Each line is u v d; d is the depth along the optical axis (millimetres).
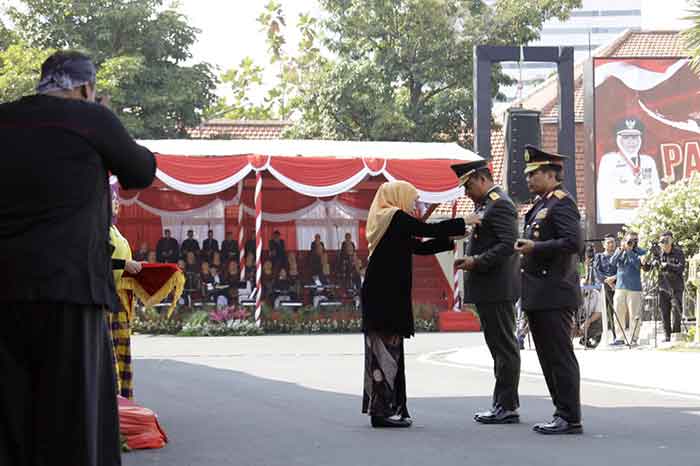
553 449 8047
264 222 34188
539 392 12250
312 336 25422
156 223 33594
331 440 8516
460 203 40344
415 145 29969
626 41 50312
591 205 36969
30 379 4645
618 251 20344
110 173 5012
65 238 4613
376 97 40656
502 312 9438
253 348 21000
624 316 20250
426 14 40469
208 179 26750
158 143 28297
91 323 4703
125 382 8750
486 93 24719
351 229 34656
